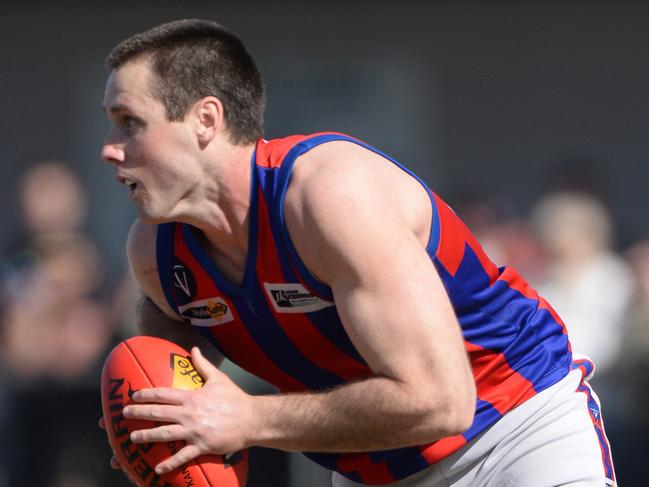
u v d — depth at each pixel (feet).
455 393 33.63
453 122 117.08
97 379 73.51
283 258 35.99
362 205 34.04
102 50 115.96
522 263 82.12
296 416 35.32
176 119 36.22
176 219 36.94
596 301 78.48
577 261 79.71
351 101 117.29
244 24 116.26
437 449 38.63
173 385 37.11
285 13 116.47
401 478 39.50
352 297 33.99
